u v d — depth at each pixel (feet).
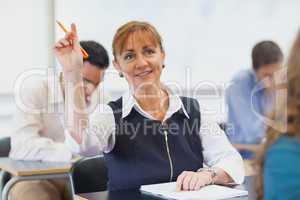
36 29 12.25
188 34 13.88
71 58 5.32
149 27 5.60
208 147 5.76
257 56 9.04
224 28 14.34
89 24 12.76
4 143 8.94
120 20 13.04
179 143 5.56
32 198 7.79
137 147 5.39
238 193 4.68
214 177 5.23
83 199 4.71
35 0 12.21
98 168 6.16
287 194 2.57
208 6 14.10
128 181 5.29
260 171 2.81
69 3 12.55
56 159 7.79
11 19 11.98
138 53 5.56
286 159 2.60
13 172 7.25
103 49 6.88
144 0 13.30
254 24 14.70
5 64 11.91
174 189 4.90
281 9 14.98
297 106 2.70
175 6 13.67
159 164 5.38
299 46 2.73
